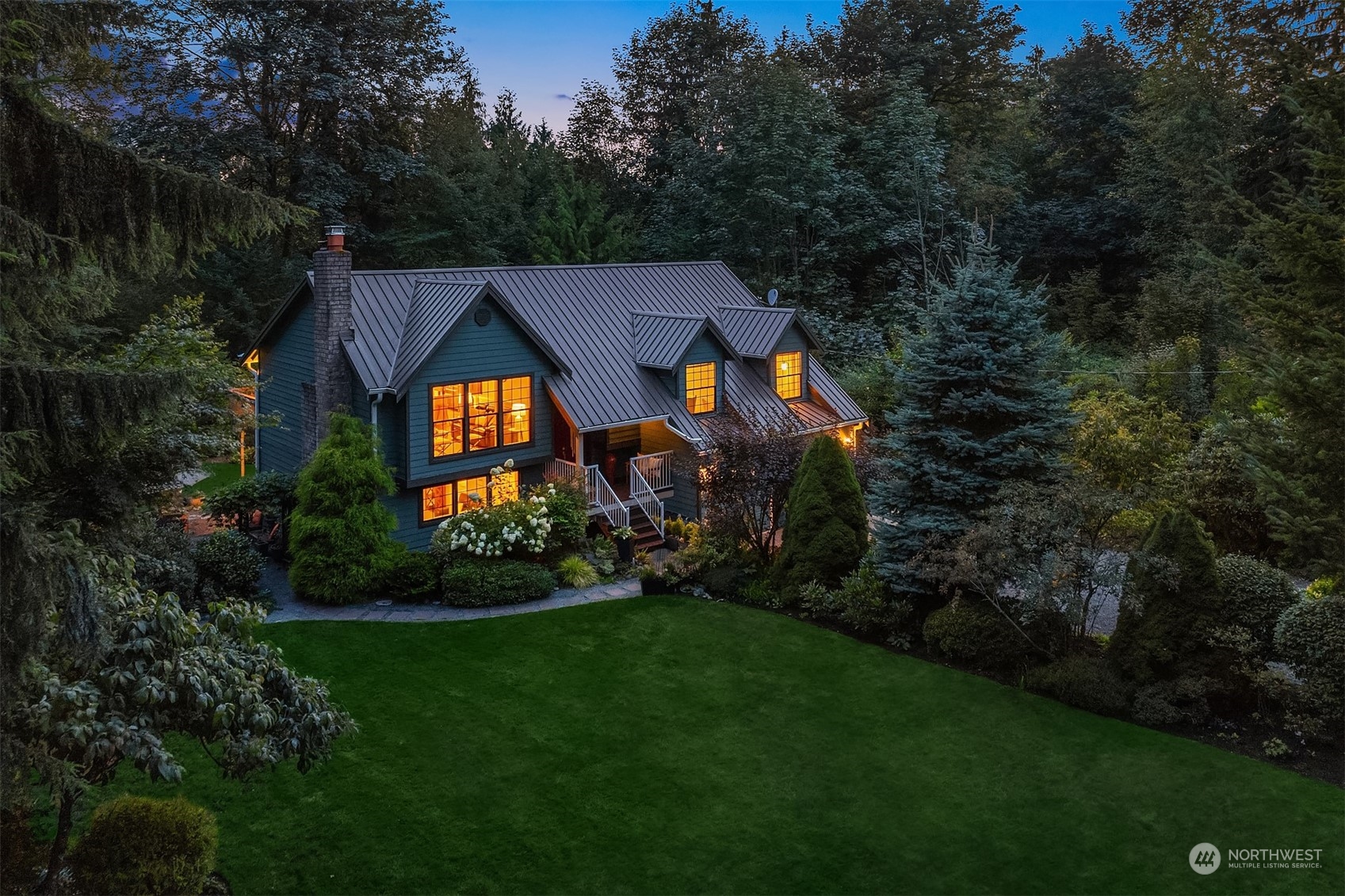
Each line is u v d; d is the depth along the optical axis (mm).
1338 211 14242
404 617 17484
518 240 41781
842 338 37875
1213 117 35938
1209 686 12945
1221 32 36031
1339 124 13266
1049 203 45719
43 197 8500
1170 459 22500
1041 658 14766
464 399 21469
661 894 9609
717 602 18344
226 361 24594
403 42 35406
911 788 11562
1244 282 13664
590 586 19594
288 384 23656
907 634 16156
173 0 30438
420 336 21047
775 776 11867
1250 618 13297
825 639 16375
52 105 8555
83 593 7184
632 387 23969
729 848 10383
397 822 10758
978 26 48219
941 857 10211
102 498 11266
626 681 14664
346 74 33344
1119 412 24656
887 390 32625
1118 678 13727
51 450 8180
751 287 39844
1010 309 16250
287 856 10078
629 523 23234
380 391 20172
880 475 21609
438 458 21281
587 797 11359
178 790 11180
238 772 8586
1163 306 33500
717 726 13188
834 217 41000
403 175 36562
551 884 9727
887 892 9656
